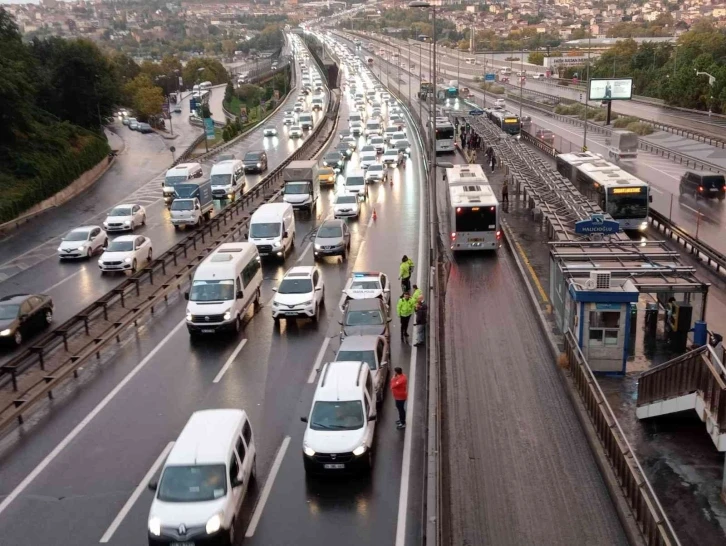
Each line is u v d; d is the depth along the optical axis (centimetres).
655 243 2969
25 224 5638
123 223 5031
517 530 1595
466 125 9006
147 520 1697
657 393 1953
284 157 8344
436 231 3609
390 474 1850
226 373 2539
